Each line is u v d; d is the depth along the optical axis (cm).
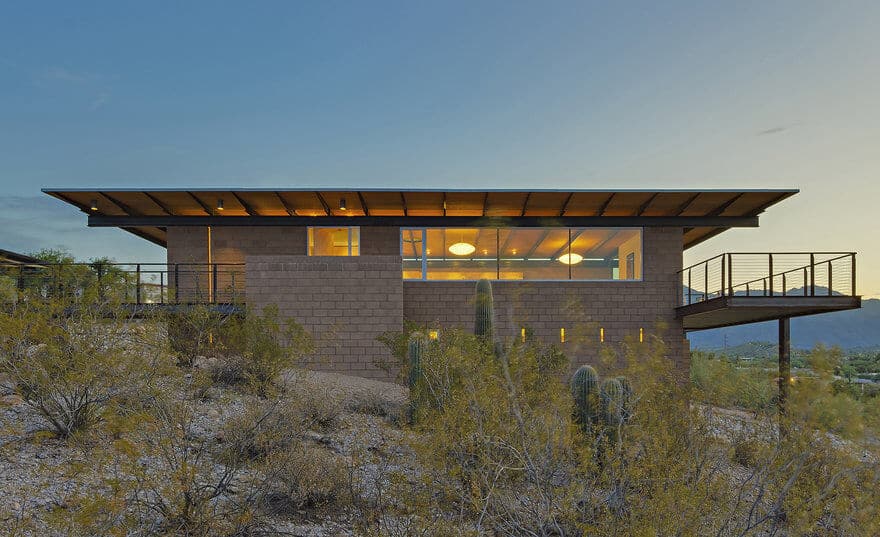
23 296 780
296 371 1098
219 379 1027
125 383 671
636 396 531
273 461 626
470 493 490
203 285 1730
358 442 816
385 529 511
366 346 1523
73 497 462
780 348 851
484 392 553
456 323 1727
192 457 608
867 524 446
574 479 483
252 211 1764
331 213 1803
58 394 708
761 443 495
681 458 486
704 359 757
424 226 1761
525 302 1727
